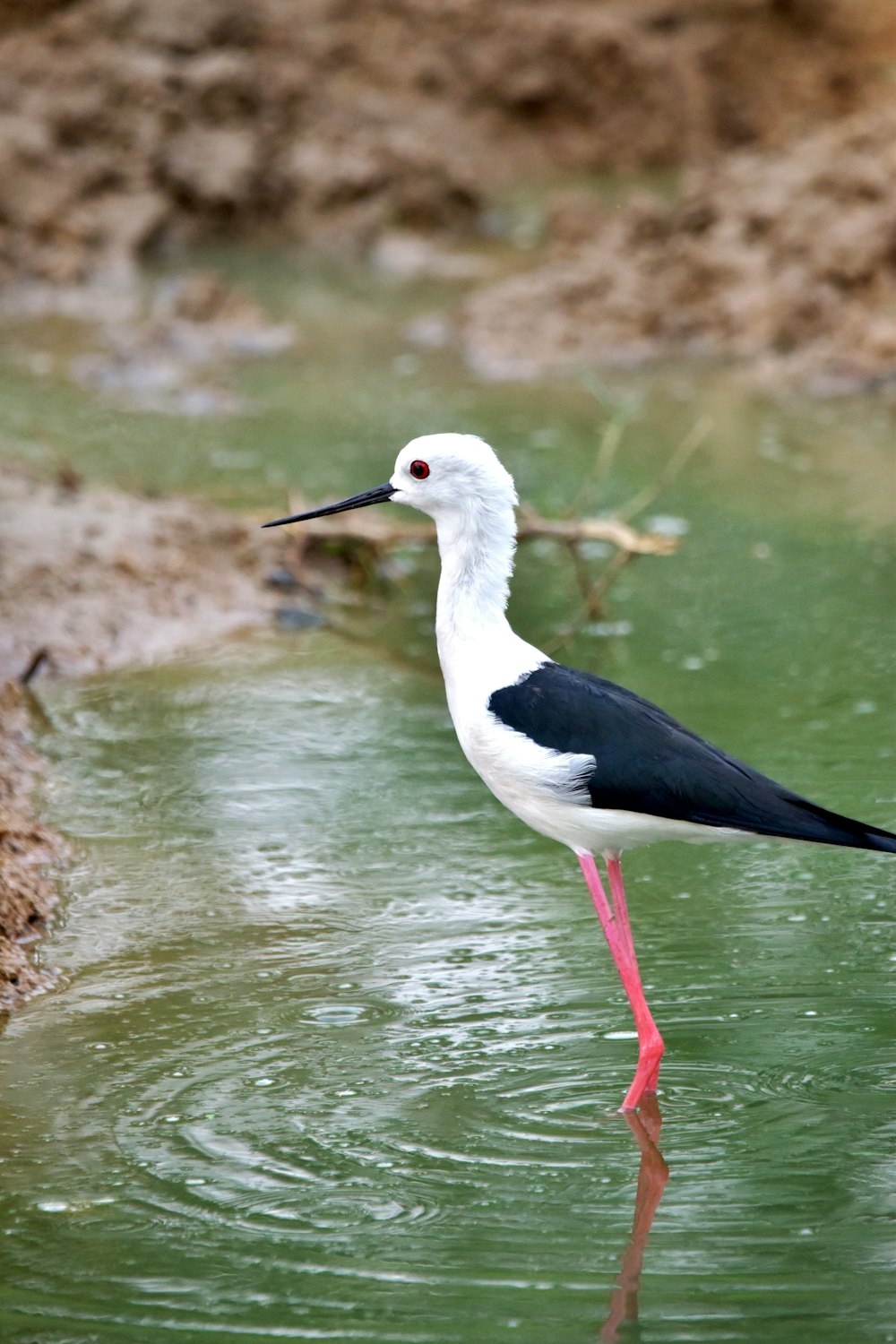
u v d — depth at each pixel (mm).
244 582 13539
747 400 18953
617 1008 7691
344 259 25812
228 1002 7777
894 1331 5473
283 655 12461
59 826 9711
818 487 15875
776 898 8797
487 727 7512
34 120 25812
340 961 8172
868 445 17125
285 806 10047
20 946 8320
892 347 19766
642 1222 6082
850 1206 6180
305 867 9242
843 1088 6980
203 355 21172
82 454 16531
